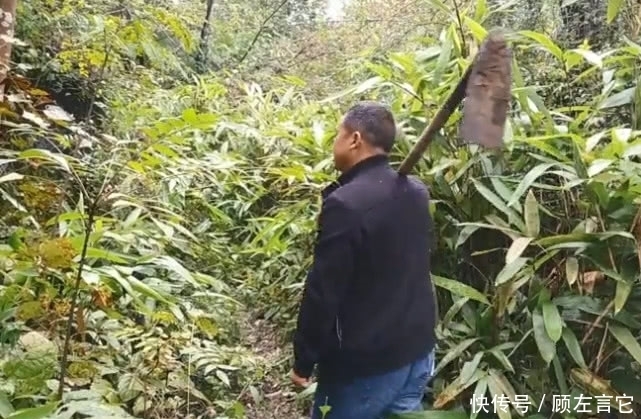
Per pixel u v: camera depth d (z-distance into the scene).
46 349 1.74
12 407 1.47
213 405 2.36
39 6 4.19
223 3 8.41
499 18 4.04
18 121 2.33
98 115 4.53
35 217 2.22
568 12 3.78
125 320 2.33
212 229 3.66
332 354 1.86
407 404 1.94
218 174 3.44
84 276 1.82
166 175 2.31
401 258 1.82
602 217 2.06
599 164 1.98
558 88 2.89
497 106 1.53
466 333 2.26
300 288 2.98
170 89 5.95
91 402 1.62
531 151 2.37
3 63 2.29
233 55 7.83
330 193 1.92
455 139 2.44
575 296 2.07
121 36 4.09
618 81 2.46
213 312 2.76
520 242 2.00
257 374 2.61
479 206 2.38
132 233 2.23
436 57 2.66
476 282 2.47
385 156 1.89
